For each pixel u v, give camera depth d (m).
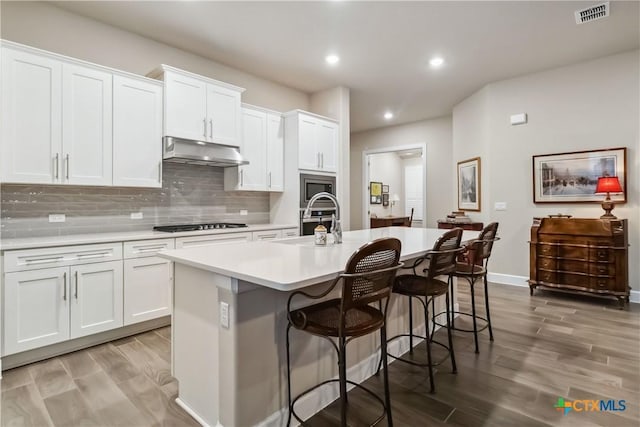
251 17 2.99
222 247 2.11
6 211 2.59
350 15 2.96
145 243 2.84
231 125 3.62
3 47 2.33
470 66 4.06
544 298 3.84
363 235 2.83
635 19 3.02
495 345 2.60
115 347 2.58
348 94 4.78
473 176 5.02
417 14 2.94
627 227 3.64
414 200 9.43
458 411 1.78
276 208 4.41
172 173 3.59
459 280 4.70
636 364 2.28
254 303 1.54
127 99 2.93
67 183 2.62
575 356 2.40
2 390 1.98
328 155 4.50
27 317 2.27
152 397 1.91
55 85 2.55
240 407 1.49
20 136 2.40
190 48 3.58
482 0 2.73
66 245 2.43
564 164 4.05
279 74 4.27
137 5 2.81
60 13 2.85
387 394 1.57
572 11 2.89
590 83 3.89
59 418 1.72
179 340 1.84
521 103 4.36
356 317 1.54
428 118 6.43
